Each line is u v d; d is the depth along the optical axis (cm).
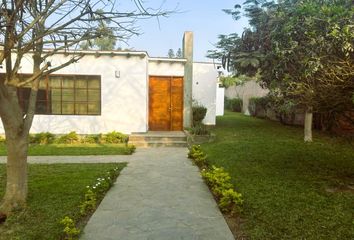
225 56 1320
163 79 1391
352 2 461
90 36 390
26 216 449
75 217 445
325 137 1218
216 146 1029
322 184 607
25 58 1134
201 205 505
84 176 667
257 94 2381
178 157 915
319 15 445
